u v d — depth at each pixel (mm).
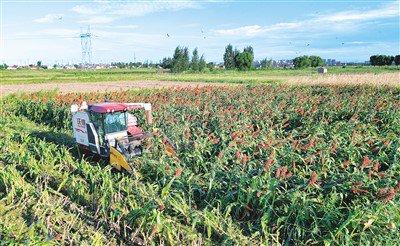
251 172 10461
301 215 8461
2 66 157625
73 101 23609
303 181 9758
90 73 92562
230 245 7930
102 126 12117
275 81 51469
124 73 94375
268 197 8891
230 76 72750
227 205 9305
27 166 11641
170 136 13672
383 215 8258
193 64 103438
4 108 23219
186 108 20172
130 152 11898
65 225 8391
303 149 12484
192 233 8258
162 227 8117
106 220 8672
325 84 41406
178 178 10305
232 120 16906
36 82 54344
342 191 9414
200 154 11977
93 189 9953
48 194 9992
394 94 32656
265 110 20281
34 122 20859
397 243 7852
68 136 16375
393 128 17578
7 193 9789
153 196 9195
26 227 8219
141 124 16422
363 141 13836
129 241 8062
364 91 33062
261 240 8125
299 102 23938
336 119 20750
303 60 135625
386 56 149250
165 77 67438
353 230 7969
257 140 13266
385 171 10852
